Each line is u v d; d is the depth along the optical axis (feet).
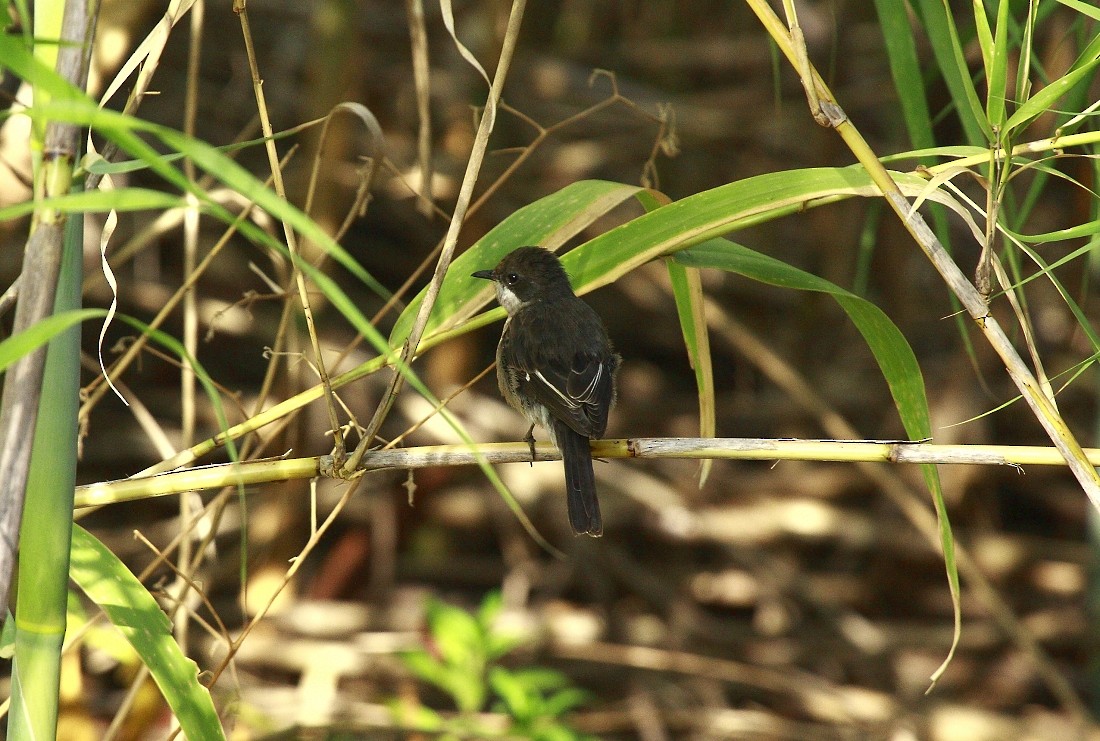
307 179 36.78
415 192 21.42
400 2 50.19
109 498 16.40
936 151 17.11
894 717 41.42
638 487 45.98
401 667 38.11
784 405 49.55
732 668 42.27
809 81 15.71
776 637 45.16
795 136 52.13
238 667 36.65
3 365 9.50
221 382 45.16
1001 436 49.49
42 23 13.28
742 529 46.34
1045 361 49.34
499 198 46.26
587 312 25.20
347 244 48.78
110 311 10.98
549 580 45.29
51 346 13.34
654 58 54.60
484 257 18.86
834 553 48.47
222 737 15.67
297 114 47.03
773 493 47.55
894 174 17.80
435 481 41.93
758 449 17.71
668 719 40.83
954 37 15.06
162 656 15.70
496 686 29.14
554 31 55.83
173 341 10.96
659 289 51.55
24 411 11.21
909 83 20.17
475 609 42.75
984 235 16.56
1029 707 44.06
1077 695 44.06
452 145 43.80
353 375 18.04
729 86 56.24
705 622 45.52
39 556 13.09
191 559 24.63
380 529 41.96
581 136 51.21
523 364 23.91
